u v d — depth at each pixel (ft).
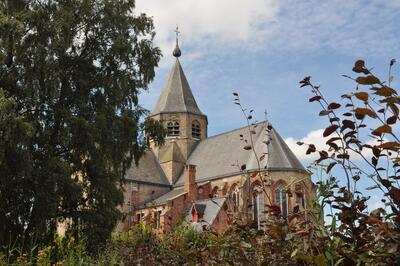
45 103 80.48
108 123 83.61
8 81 77.36
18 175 70.03
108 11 88.43
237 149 182.80
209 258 17.24
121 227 109.50
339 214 10.87
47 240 71.61
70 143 77.25
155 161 208.85
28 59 76.18
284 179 156.25
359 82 9.37
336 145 11.12
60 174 73.56
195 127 218.38
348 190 10.96
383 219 10.53
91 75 86.84
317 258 10.44
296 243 12.60
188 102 221.46
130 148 87.40
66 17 80.02
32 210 72.43
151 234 34.94
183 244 22.53
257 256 15.25
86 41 88.94
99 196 80.74
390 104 9.23
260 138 172.86
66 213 80.02
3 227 70.54
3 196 72.49
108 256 29.63
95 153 79.05
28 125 68.44
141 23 93.81
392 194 9.57
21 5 82.23
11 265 24.43
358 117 10.16
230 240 16.10
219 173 179.42
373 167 10.39
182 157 208.74
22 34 75.20
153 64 92.53
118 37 88.38
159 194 194.80
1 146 66.49
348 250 10.80
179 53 234.79
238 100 18.54
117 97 86.94
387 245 9.68
